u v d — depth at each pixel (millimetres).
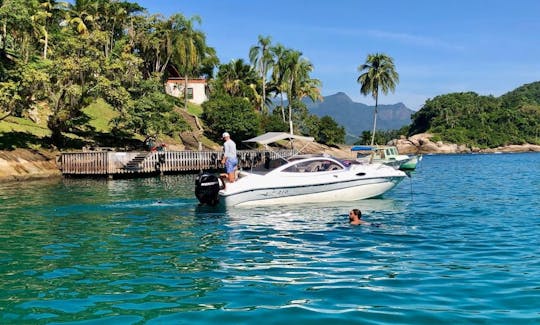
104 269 8281
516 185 26000
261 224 12891
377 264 8406
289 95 70188
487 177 33344
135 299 6617
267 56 71625
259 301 6457
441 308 6094
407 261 8609
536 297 6480
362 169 17766
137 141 46281
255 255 9258
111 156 33250
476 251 9375
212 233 11664
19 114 34688
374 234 11273
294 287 7094
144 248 10000
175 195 21109
